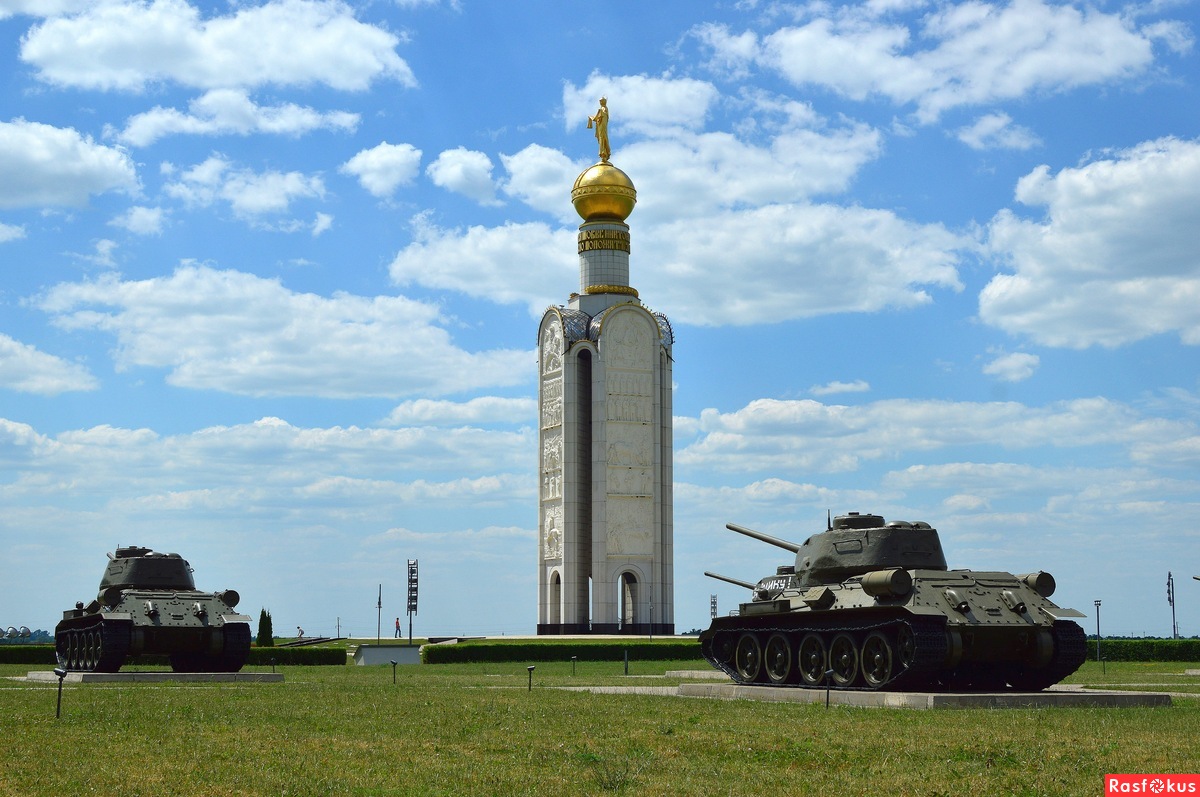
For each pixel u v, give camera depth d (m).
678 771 26.47
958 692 45.94
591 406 130.62
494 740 31.52
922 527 49.69
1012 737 31.72
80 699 44.62
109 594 62.56
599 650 89.88
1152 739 31.28
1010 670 47.59
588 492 130.50
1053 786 24.70
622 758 28.16
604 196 132.62
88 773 25.94
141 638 59.91
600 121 134.88
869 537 49.53
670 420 131.62
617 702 43.47
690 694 50.12
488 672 72.25
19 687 53.72
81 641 64.06
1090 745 30.14
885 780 25.39
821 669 47.53
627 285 133.38
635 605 129.00
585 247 133.38
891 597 44.31
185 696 46.59
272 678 59.44
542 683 58.19
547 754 28.86
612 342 129.38
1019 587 46.12
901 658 43.88
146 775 25.77
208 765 27.20
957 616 43.72
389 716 37.88
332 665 85.50
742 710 39.69
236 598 62.88
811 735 32.28
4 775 25.53
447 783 24.97
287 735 32.69
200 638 61.31
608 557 127.00
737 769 26.77
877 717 37.03
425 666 82.25
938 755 28.59
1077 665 45.41
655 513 129.25
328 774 26.05
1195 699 44.81
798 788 24.44
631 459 129.00
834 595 47.16
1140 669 74.44
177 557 67.00
